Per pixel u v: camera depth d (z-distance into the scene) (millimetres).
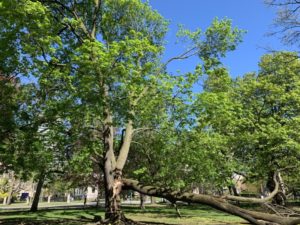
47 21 13367
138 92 14961
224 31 19344
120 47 13211
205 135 18688
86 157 16984
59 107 14484
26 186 76188
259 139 29141
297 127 29000
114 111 15008
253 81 32281
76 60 13148
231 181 24297
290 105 31469
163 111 17828
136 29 20328
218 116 17344
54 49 13516
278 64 33125
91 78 13102
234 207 15586
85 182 33844
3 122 15492
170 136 18109
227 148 26594
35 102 16719
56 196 84438
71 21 15703
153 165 21047
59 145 16516
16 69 14891
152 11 20484
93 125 17656
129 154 25094
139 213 26562
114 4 19281
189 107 16828
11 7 12727
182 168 19953
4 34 13688
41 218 22297
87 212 28234
